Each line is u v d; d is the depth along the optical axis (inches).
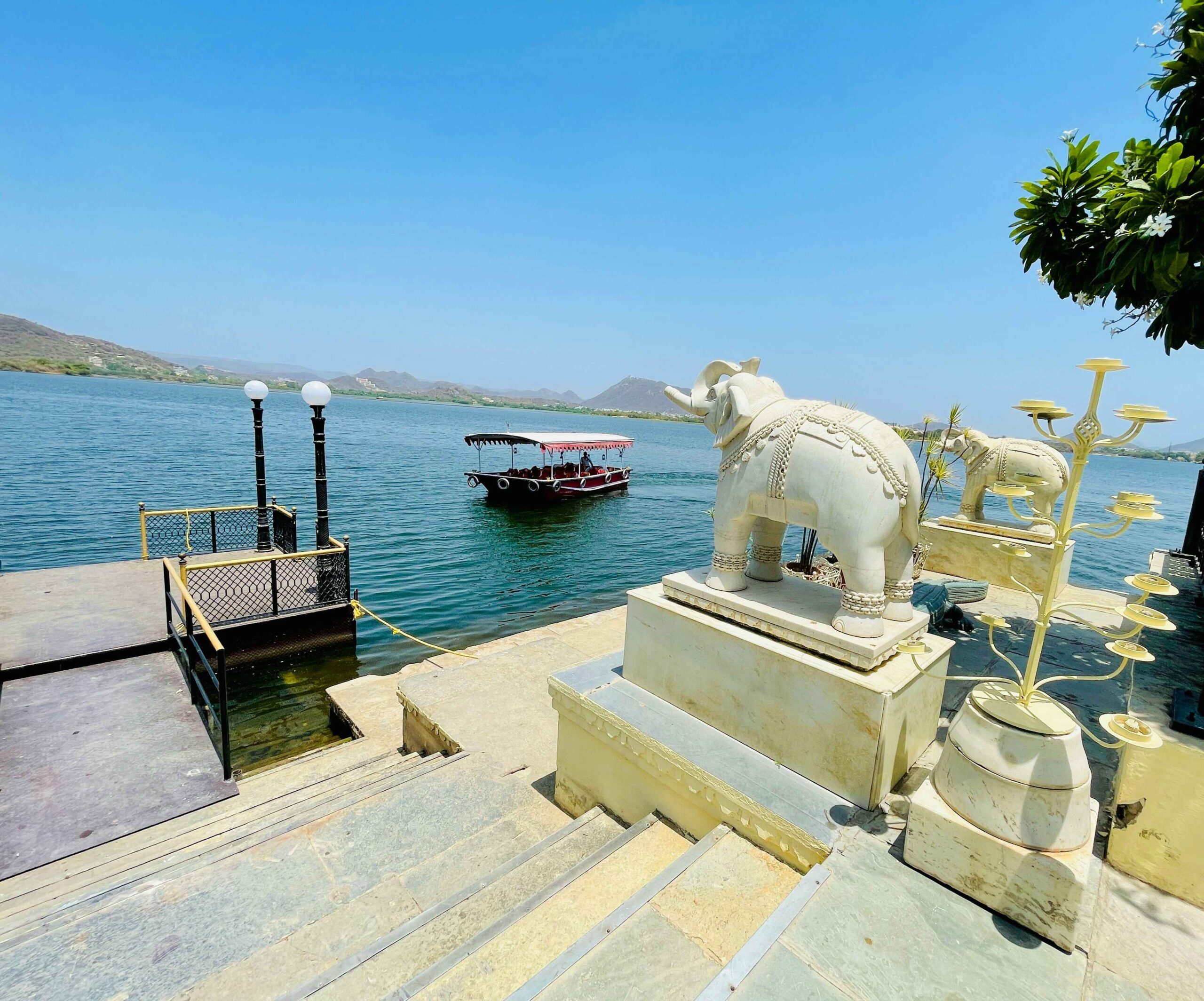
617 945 89.0
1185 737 102.0
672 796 129.0
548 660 247.0
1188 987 77.9
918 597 219.3
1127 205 134.0
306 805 167.3
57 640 256.4
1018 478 89.4
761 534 152.7
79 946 108.6
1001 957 81.4
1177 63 139.0
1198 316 144.5
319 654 330.3
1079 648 201.9
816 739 115.4
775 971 78.2
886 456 116.5
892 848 101.0
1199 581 257.8
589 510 1091.3
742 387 138.6
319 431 327.0
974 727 92.9
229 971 102.0
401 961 98.8
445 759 182.5
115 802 171.3
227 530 453.1
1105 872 99.9
